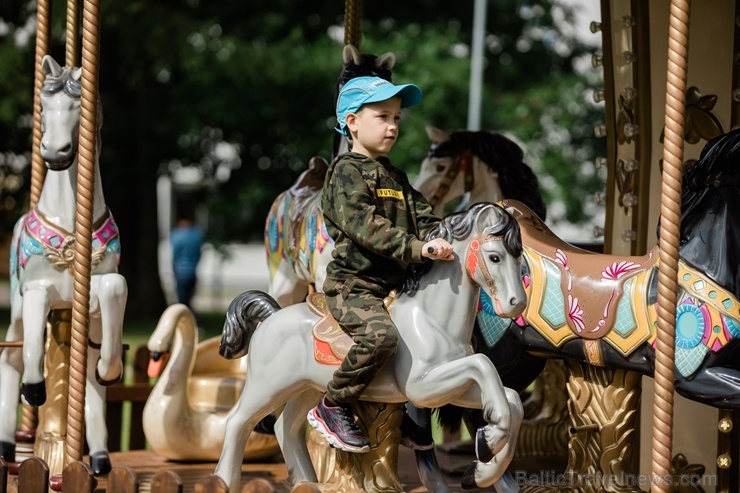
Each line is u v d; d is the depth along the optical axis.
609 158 8.55
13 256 8.49
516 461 9.62
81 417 7.00
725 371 6.47
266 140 28.14
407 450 10.29
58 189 8.13
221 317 31.16
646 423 8.23
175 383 9.32
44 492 6.64
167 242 47.59
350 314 6.17
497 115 28.83
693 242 6.72
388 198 6.25
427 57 27.33
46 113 8.02
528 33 30.75
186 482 8.60
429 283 6.21
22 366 8.68
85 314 7.04
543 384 9.94
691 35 8.09
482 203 6.16
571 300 7.08
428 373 6.03
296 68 26.67
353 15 10.05
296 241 9.19
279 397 6.62
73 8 9.38
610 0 8.43
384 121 6.27
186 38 25.78
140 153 28.06
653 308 6.73
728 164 6.72
